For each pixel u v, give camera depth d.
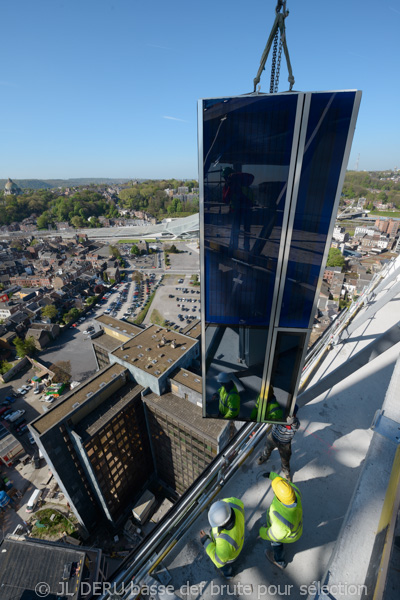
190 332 53.47
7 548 30.58
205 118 4.86
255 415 6.50
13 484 45.81
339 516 5.79
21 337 81.62
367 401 8.57
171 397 38.16
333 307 86.19
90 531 41.59
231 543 4.68
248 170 4.99
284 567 5.05
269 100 4.59
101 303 104.69
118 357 40.59
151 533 5.87
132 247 158.25
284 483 4.93
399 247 143.25
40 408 59.84
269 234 5.34
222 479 6.48
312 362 11.09
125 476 41.28
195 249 167.38
